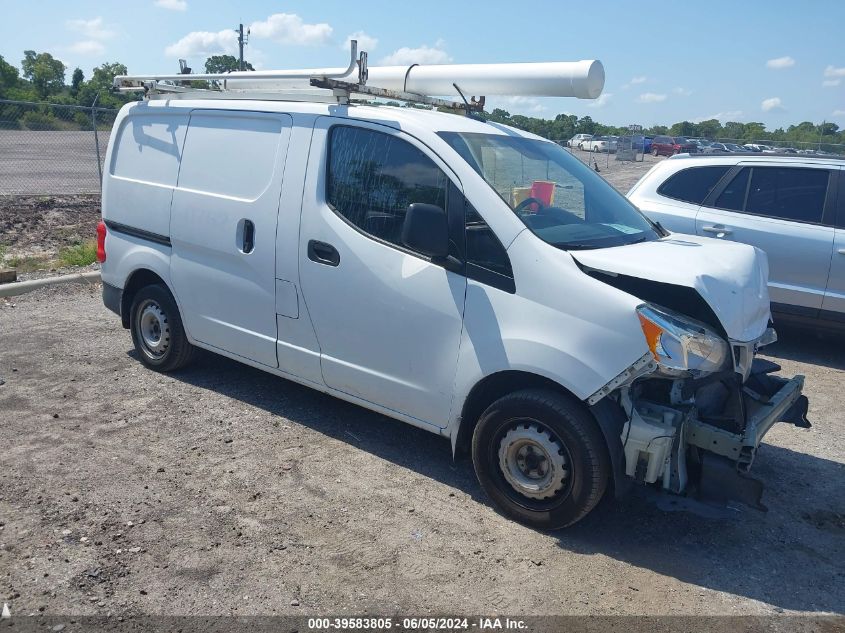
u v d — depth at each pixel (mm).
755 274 4020
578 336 3596
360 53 4574
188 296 5375
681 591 3457
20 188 17062
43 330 6934
